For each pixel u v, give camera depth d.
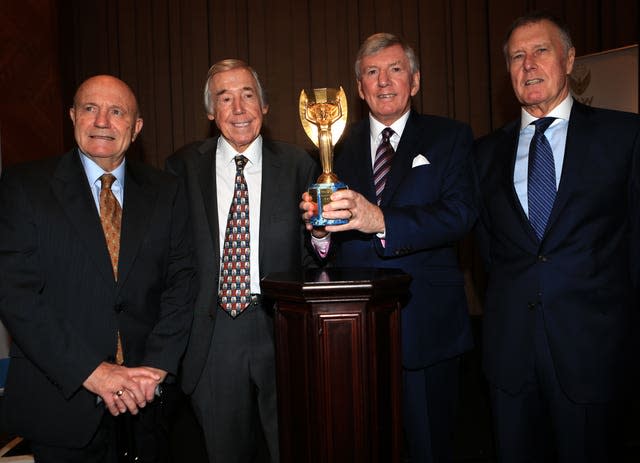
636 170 1.68
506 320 1.76
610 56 3.97
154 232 1.76
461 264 4.98
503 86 4.89
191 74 4.64
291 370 1.45
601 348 1.65
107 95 1.72
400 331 1.51
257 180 2.06
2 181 1.69
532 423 1.78
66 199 1.66
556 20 1.83
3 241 1.61
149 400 1.64
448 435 1.91
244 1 4.68
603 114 1.79
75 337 1.60
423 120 1.98
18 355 1.66
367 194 1.88
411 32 4.82
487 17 4.89
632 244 1.71
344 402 1.38
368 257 1.88
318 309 1.37
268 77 4.71
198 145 2.14
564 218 1.69
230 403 1.95
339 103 1.57
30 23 3.79
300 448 1.44
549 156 1.76
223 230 1.99
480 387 3.47
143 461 1.76
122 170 1.82
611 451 1.69
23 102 3.74
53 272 1.63
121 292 1.68
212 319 1.91
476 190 1.91
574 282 1.67
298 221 2.02
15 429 1.62
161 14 4.61
